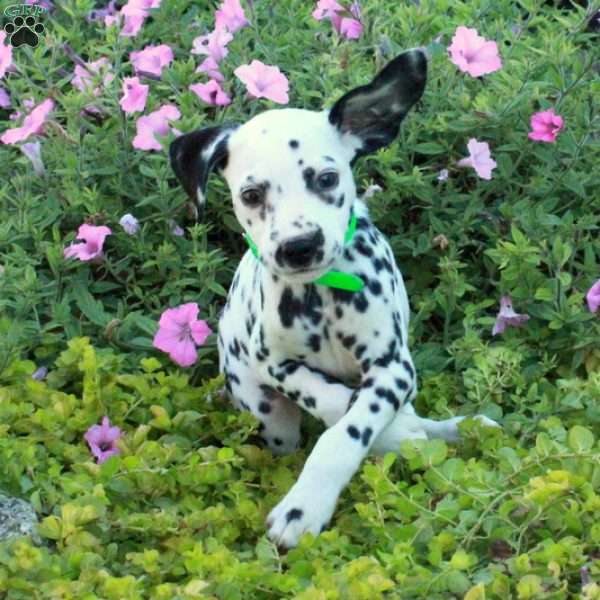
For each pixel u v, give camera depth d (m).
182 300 9.06
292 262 6.84
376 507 6.88
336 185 7.09
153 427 7.89
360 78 9.62
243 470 7.54
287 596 6.27
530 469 6.94
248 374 7.96
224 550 6.47
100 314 8.88
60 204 9.59
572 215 9.20
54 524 6.63
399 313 7.67
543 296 8.61
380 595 5.99
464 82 9.95
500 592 6.10
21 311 8.75
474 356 8.36
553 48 9.55
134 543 6.90
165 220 9.30
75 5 11.26
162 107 9.38
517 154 9.72
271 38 10.45
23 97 10.20
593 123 9.34
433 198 9.36
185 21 11.18
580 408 7.89
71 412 7.85
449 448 7.67
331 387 7.45
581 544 6.43
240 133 7.19
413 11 10.17
